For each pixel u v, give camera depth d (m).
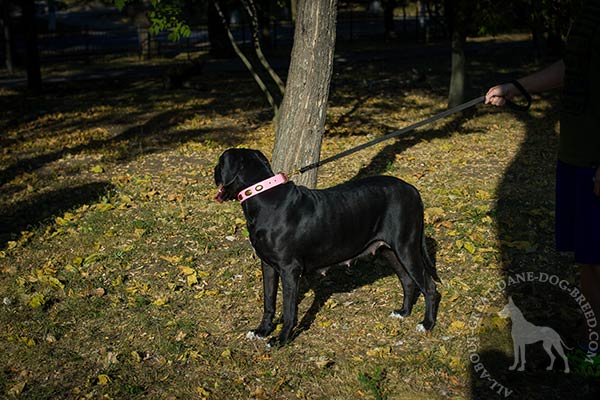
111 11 56.59
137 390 4.76
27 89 20.19
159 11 11.77
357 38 37.28
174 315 5.89
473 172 9.91
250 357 5.17
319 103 7.29
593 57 4.22
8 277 6.78
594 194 4.37
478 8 14.27
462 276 6.40
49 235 7.89
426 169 10.09
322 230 5.02
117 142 12.86
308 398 4.62
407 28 42.81
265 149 11.94
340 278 6.48
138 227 7.97
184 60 28.62
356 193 5.16
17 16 44.50
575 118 4.38
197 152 11.88
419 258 5.35
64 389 4.84
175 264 6.97
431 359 4.98
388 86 19.84
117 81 21.66
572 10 13.23
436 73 22.72
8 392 4.79
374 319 5.67
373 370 4.89
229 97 18.30
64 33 42.56
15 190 9.87
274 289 5.37
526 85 4.76
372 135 12.84
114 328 5.70
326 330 5.52
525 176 9.57
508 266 6.54
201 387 4.78
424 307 5.81
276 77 11.77
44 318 5.89
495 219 7.77
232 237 7.62
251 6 11.60
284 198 4.97
